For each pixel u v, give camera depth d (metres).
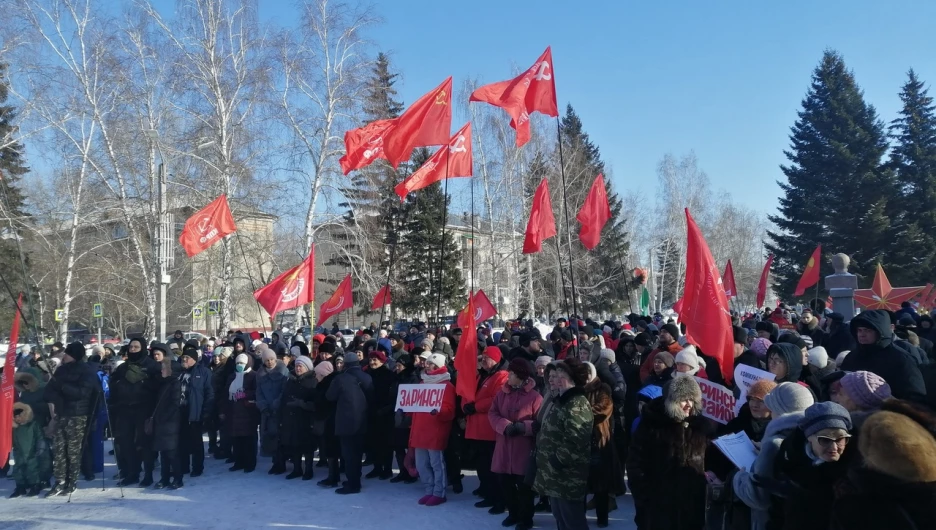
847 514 2.78
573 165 34.91
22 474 9.09
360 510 7.77
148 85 23.16
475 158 30.64
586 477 5.59
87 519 7.77
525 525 6.76
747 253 57.44
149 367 9.75
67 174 23.77
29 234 25.05
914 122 40.81
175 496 8.73
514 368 6.84
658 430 5.00
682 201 42.94
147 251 25.17
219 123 22.47
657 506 4.93
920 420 3.05
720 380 7.60
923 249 35.78
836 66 39.91
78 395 9.16
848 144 37.91
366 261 25.23
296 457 9.64
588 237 12.60
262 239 24.72
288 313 31.22
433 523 7.19
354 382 8.74
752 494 3.90
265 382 10.04
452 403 7.96
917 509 2.61
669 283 48.59
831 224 36.88
